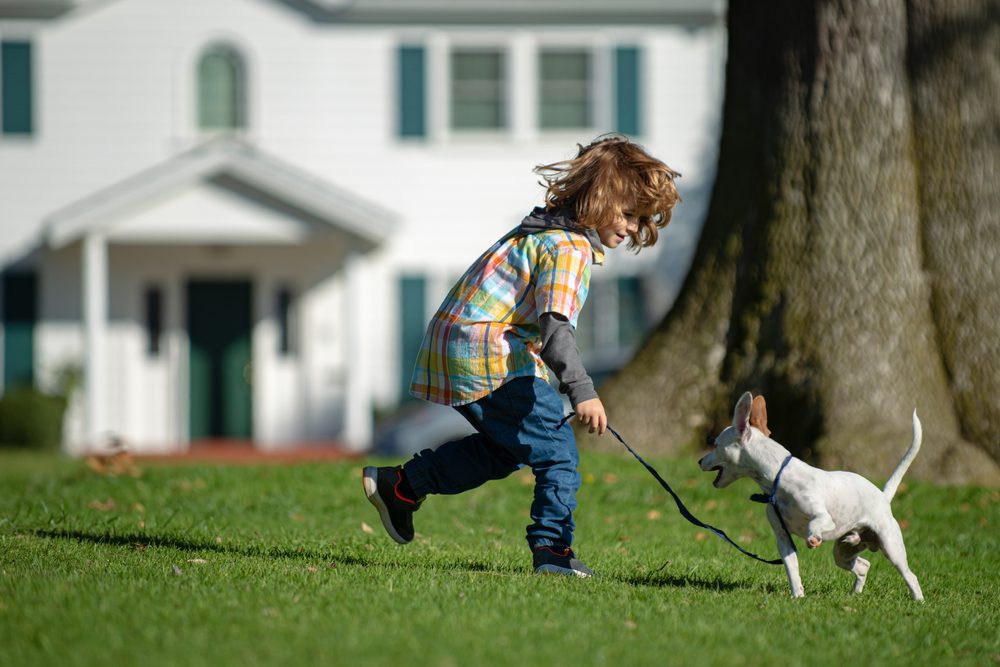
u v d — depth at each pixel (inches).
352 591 248.5
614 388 571.2
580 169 272.8
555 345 263.7
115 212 1021.8
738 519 444.5
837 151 531.5
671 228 1120.2
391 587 256.8
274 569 279.7
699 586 298.4
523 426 275.4
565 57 1125.7
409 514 294.7
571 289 264.4
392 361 1123.9
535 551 285.1
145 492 478.3
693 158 1128.2
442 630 214.4
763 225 544.7
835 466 503.5
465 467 288.0
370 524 421.1
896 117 531.5
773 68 543.8
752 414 266.5
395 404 1111.0
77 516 400.2
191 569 274.7
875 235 527.8
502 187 1127.0
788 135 538.9
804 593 282.4
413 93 1123.3
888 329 522.0
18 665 186.1
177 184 1023.6
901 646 230.7
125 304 1112.2
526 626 222.2
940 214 531.2
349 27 1123.9
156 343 1121.4
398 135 1124.5
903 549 273.0
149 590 242.8
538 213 278.8
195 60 1124.5
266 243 1112.2
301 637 204.7
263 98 1123.3
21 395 1053.2
